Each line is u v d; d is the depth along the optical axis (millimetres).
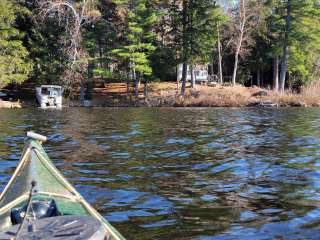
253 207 8750
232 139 18391
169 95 50219
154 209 8594
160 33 57156
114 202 9016
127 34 50188
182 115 32375
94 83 58281
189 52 49906
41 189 6391
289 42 52875
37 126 23766
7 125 24422
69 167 12336
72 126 23766
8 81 48562
